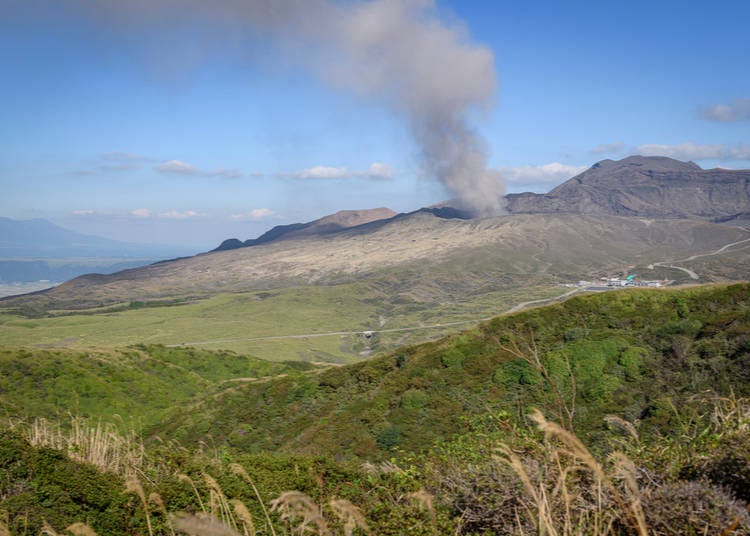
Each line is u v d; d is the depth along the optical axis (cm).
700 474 448
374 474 784
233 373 7212
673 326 2609
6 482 634
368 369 3259
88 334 16850
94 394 5038
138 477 744
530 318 3081
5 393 4584
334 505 324
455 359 2920
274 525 586
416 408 2572
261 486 731
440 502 543
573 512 405
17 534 557
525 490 434
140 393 5388
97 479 681
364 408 2775
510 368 2642
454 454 705
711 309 2698
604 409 2119
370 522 546
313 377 3512
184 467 808
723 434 515
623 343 2566
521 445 532
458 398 2536
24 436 749
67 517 607
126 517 635
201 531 238
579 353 2547
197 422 3406
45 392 4812
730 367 2088
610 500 400
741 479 418
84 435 846
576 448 275
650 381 2252
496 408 1727
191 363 7144
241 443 3048
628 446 571
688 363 2248
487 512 461
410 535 507
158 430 3581
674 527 370
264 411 3319
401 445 2289
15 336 16250
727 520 357
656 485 427
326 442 2573
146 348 7238
